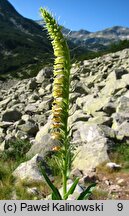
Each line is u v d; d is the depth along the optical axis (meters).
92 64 34.34
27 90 31.47
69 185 9.73
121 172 11.73
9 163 13.91
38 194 10.31
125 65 28.67
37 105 24.17
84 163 12.58
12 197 10.09
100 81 25.67
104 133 14.13
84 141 14.12
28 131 18.86
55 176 11.70
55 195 6.11
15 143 16.39
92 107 18.16
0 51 145.12
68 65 5.89
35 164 11.95
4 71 120.44
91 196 9.95
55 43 5.81
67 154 6.23
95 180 11.32
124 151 12.80
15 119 22.88
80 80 27.67
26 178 11.40
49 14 5.79
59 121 6.14
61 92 5.97
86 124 14.88
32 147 14.52
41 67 60.28
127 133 14.21
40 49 155.88
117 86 21.14
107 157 12.44
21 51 145.50
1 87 55.81
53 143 14.19
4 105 28.78
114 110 17.34
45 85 30.34
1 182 11.04
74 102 21.81
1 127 20.95
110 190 10.48
